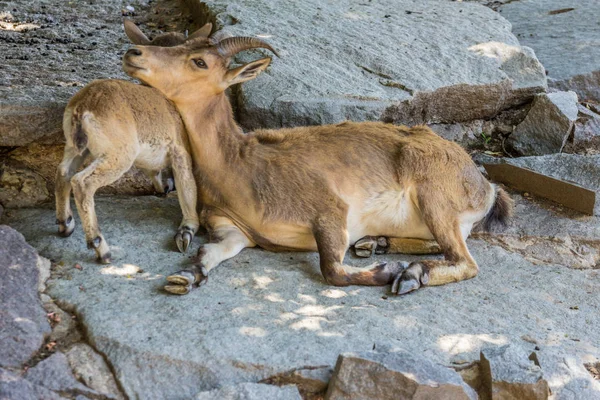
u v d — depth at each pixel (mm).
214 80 12430
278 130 13531
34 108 13312
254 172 12742
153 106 12344
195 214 13039
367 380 9492
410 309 11438
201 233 13336
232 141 12867
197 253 12031
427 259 13219
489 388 9914
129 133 11969
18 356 9695
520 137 16969
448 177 12891
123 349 9930
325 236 12375
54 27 18516
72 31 18359
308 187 12672
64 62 16094
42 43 17250
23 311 10359
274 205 12664
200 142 12688
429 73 17078
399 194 13023
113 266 11805
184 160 12805
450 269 12375
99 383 9609
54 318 10539
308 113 15570
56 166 13961
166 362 9812
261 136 13234
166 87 12359
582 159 15539
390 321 11031
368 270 12078
